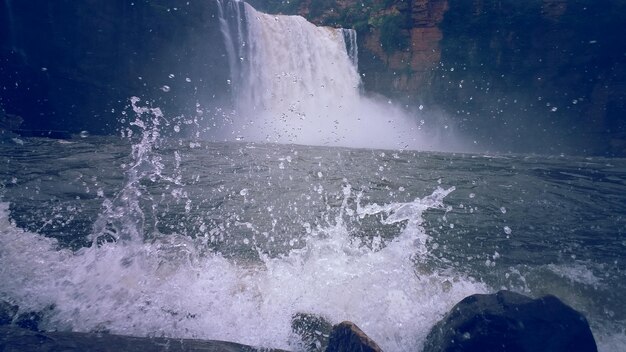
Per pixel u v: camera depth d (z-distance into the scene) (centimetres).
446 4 2569
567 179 873
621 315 291
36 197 495
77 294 262
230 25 2133
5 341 198
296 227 429
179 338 228
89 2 1739
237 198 539
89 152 919
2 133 1194
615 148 2370
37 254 304
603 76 2386
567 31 2394
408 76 2703
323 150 1362
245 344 236
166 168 738
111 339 214
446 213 527
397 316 271
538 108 2542
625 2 2242
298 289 287
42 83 1731
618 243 431
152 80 1977
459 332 218
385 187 673
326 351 217
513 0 2439
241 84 2203
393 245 352
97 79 1845
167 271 295
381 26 2706
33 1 1623
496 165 1105
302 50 2408
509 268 352
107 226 395
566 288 323
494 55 2558
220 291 279
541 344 205
